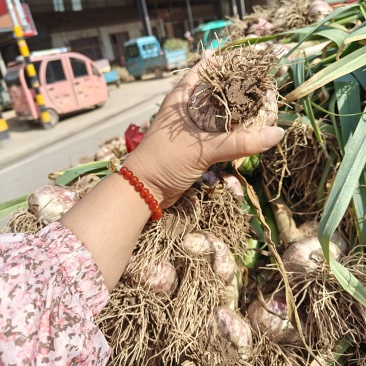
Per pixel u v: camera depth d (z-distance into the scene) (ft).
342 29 4.69
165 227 3.46
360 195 3.67
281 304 3.54
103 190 2.55
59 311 2.10
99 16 68.49
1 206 4.58
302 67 4.13
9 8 25.30
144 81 51.57
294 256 3.58
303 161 4.10
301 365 3.45
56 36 62.95
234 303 3.64
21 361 1.91
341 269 3.26
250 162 4.29
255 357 3.39
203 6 86.43
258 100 2.59
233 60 2.75
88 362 2.18
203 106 2.60
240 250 3.93
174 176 2.67
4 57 55.42
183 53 50.47
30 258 2.14
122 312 3.27
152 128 2.72
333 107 4.03
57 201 4.01
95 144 19.90
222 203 3.73
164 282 3.38
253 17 6.68
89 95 30.73
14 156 21.27
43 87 27.48
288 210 4.23
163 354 3.21
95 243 2.36
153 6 76.69
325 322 3.27
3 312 1.95
